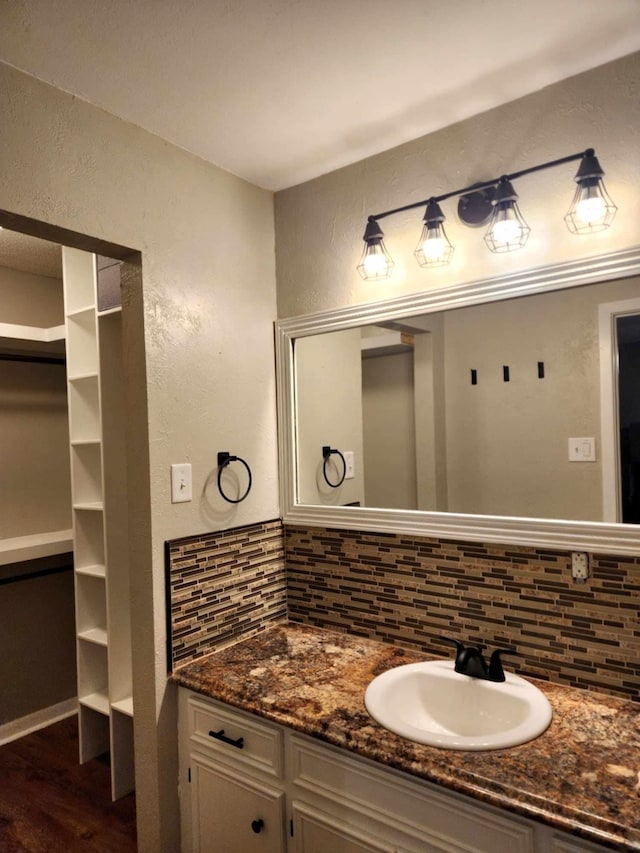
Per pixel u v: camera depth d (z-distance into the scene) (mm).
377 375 1913
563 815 1021
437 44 1388
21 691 2811
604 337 1502
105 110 1612
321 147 1855
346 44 1378
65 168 1513
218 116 1667
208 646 1854
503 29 1339
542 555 1594
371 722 1352
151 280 1732
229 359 1980
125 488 2363
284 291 2148
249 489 2035
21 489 2900
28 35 1300
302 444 2113
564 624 1561
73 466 2494
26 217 1429
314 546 2080
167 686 1731
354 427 1964
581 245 1521
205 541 1865
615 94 1465
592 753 1207
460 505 1737
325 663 1737
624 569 1470
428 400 1802
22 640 2820
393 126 1747
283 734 1461
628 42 1398
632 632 1460
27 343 2664
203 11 1249
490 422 1684
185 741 1725
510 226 1528
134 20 1268
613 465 1489
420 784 1219
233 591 1954
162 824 1707
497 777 1122
